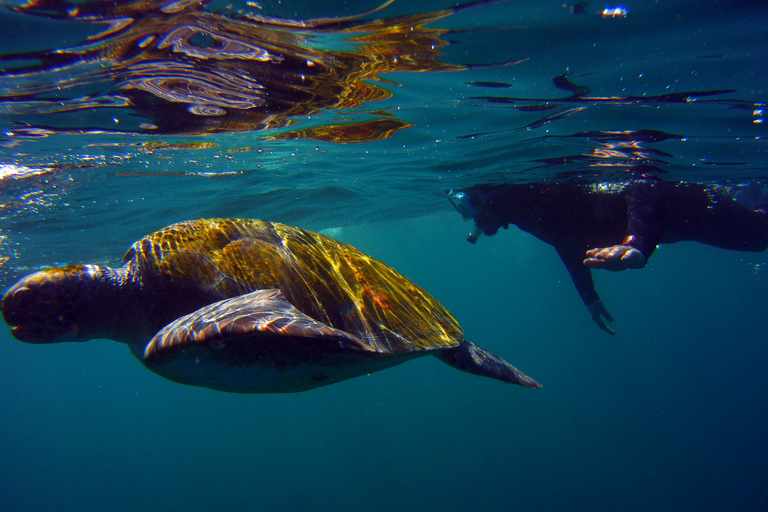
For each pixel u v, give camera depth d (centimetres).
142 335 292
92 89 477
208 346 220
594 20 383
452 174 1056
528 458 2698
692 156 833
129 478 3831
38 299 268
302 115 620
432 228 2942
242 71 470
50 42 377
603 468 2488
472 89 536
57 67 420
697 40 415
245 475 3272
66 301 275
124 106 532
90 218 1014
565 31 402
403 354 281
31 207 857
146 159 734
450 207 2017
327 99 562
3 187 742
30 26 351
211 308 242
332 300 293
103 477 4019
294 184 1082
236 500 2822
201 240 312
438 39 413
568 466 2562
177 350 203
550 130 709
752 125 655
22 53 389
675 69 477
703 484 2212
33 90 462
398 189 1305
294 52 434
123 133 614
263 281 287
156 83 483
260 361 241
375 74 488
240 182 984
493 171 1010
